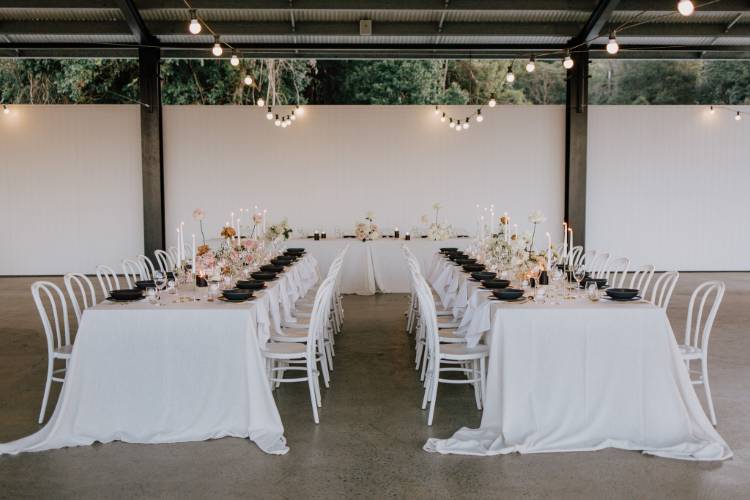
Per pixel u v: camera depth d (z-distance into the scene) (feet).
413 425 13.93
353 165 40.91
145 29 35.19
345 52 38.65
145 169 38.06
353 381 17.44
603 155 41.34
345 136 40.78
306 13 35.04
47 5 32.14
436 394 14.85
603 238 41.78
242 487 10.89
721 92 62.80
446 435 13.33
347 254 32.68
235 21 35.27
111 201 40.37
